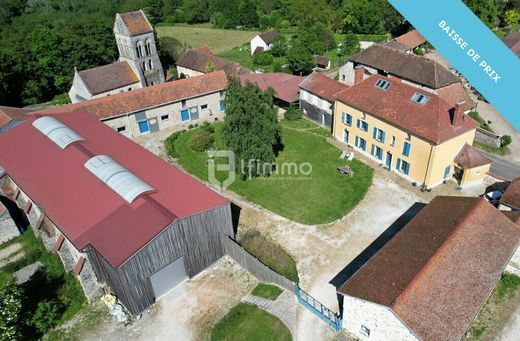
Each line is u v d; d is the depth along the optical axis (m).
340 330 31.12
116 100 58.69
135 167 40.62
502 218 33.62
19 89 82.56
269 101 47.50
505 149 54.16
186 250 34.91
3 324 29.64
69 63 85.19
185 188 37.88
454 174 46.81
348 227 41.16
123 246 31.64
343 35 108.38
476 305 27.64
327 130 58.94
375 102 49.44
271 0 140.25
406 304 26.56
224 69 77.81
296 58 81.88
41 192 38.59
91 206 35.75
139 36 70.19
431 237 31.97
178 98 61.28
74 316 34.28
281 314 32.62
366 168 49.91
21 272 38.66
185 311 33.78
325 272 36.31
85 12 137.00
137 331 32.59
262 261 37.09
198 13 138.62
